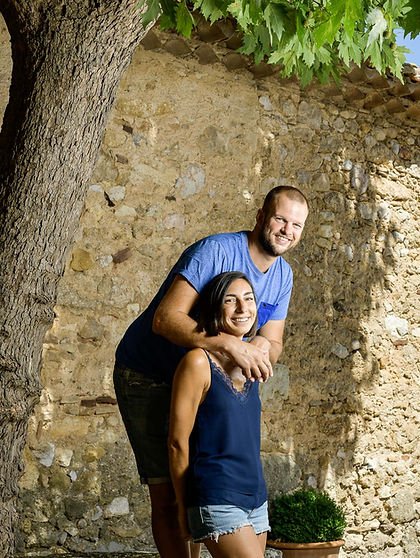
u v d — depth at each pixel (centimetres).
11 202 315
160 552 359
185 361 308
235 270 335
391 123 671
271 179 597
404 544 646
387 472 641
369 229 649
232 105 581
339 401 618
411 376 662
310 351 606
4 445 312
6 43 492
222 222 570
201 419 308
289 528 539
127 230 531
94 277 516
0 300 312
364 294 640
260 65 575
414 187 681
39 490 485
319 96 628
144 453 356
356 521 620
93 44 323
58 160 318
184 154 557
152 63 546
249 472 306
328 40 333
